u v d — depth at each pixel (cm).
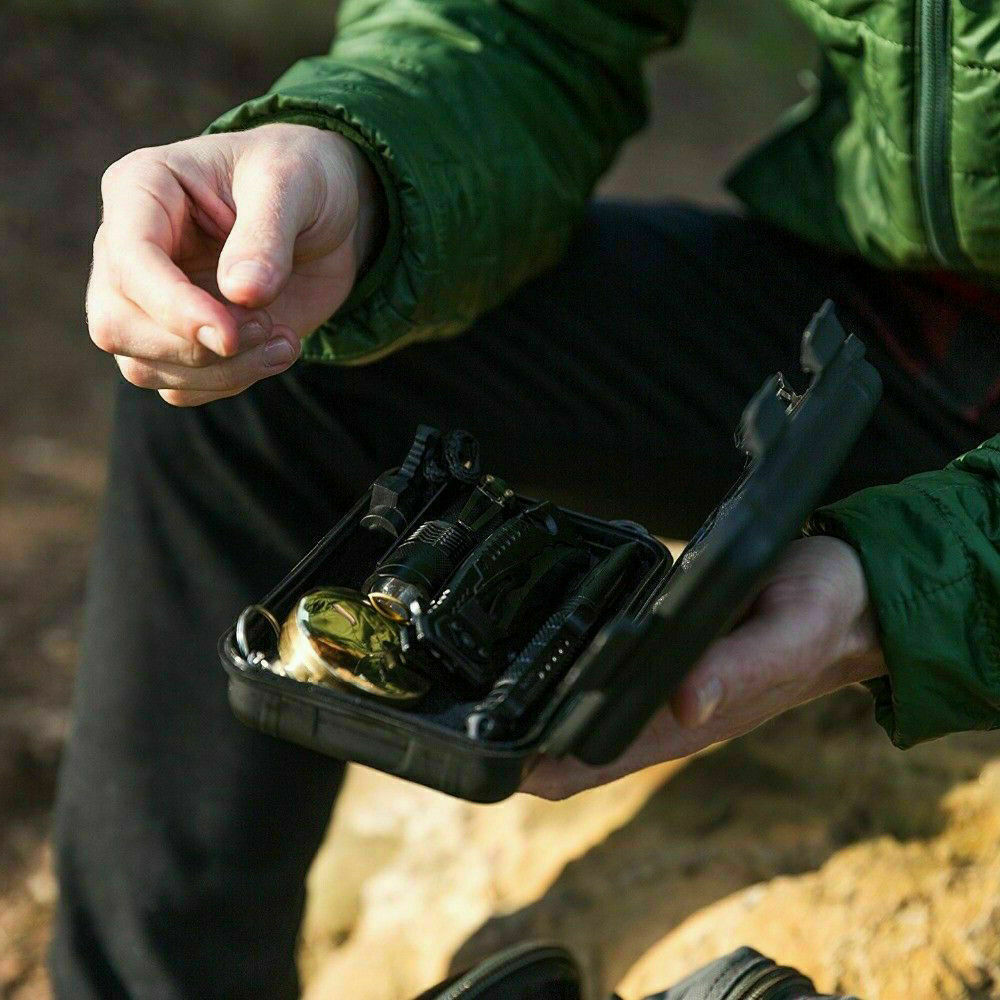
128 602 130
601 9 137
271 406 126
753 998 102
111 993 129
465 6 134
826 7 124
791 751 154
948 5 113
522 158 130
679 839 152
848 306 143
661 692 73
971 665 92
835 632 89
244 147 104
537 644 84
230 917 130
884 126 124
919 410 138
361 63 127
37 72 434
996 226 120
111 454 133
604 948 145
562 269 147
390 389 135
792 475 75
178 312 89
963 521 93
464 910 161
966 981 122
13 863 189
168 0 478
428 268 118
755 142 545
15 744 201
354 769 192
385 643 83
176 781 129
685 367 143
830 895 135
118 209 97
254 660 83
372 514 95
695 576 70
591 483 147
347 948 169
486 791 77
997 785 138
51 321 335
